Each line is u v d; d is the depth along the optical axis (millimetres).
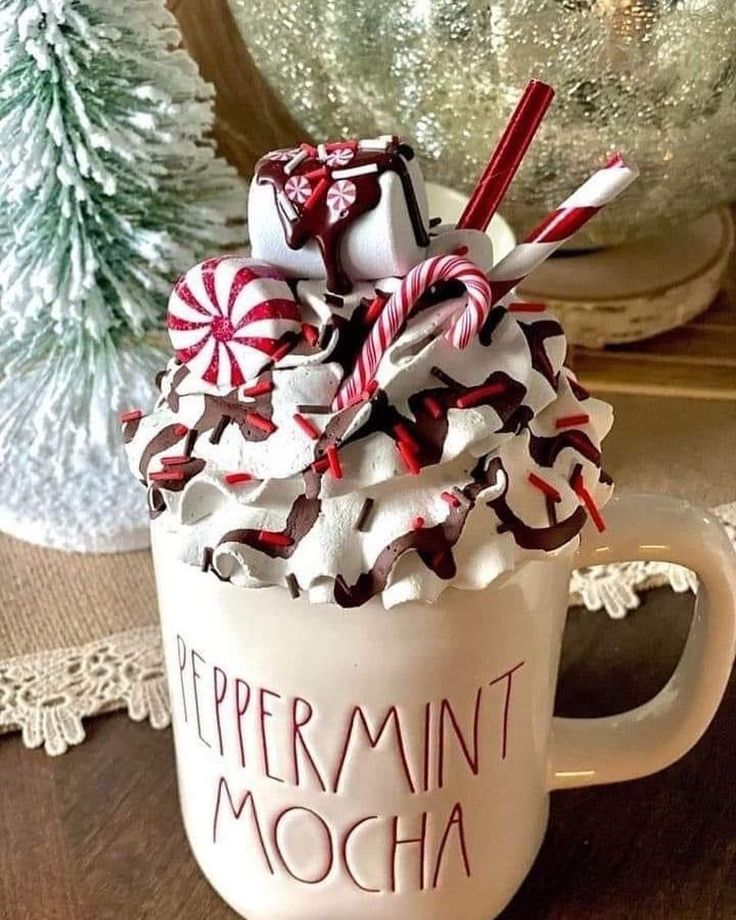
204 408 247
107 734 362
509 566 236
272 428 238
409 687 251
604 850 329
